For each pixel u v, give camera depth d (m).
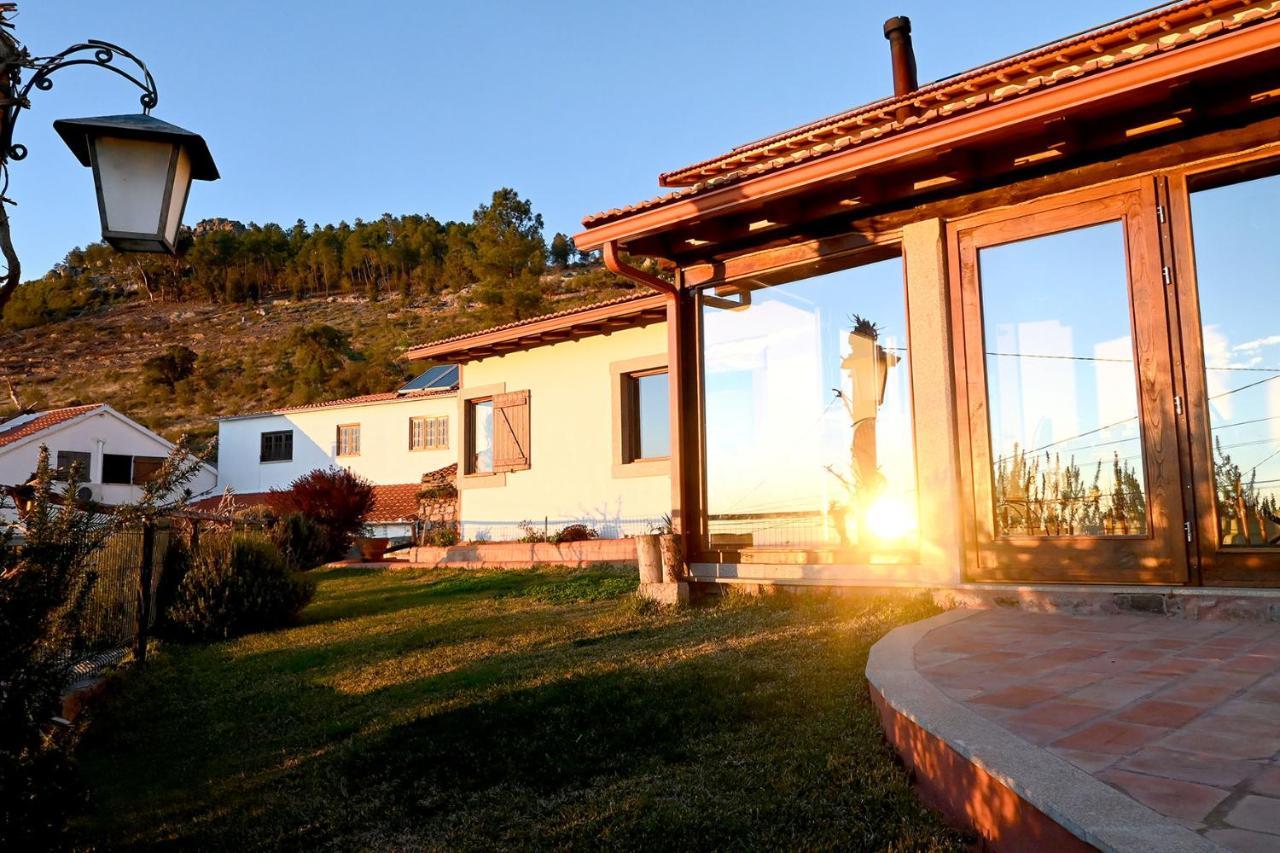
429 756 4.16
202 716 5.74
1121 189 5.45
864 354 7.38
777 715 4.04
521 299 52.50
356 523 18.36
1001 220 5.93
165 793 4.23
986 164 5.86
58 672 3.19
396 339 65.62
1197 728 2.68
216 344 76.12
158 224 3.32
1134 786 2.21
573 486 13.92
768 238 7.21
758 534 7.99
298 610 9.58
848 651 4.95
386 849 3.27
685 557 7.47
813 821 2.93
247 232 102.75
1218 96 5.03
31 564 3.12
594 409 13.76
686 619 6.66
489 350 14.85
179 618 8.94
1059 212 5.68
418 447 25.84
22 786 2.97
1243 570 4.85
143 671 7.31
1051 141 5.52
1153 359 5.25
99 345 78.12
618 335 13.52
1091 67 4.90
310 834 3.52
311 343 58.28
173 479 4.31
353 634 8.31
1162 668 3.57
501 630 7.42
